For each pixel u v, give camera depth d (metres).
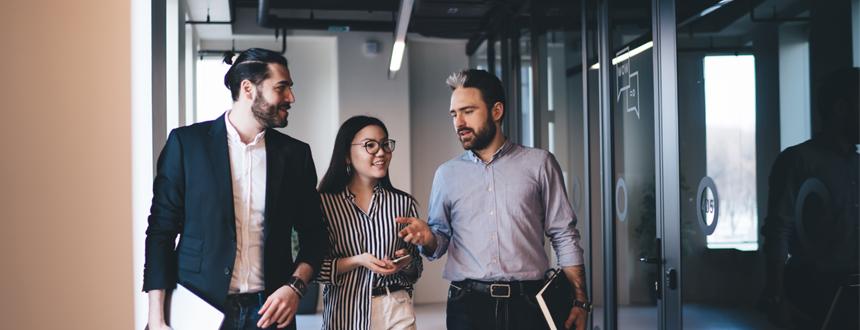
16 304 3.02
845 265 2.52
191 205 2.66
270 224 2.73
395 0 8.54
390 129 9.70
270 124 2.72
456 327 3.26
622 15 4.78
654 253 4.27
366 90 9.68
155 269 2.61
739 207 3.31
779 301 2.97
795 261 2.84
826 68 2.63
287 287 2.73
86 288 3.07
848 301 2.51
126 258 3.10
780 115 2.96
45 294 3.04
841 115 2.54
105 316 3.07
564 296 3.11
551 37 6.61
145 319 3.91
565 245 3.26
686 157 3.82
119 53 3.11
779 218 2.98
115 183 3.09
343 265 3.08
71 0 3.09
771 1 3.01
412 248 3.25
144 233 4.07
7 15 3.04
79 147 3.07
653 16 4.21
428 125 10.14
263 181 2.75
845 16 2.51
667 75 4.03
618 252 4.95
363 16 9.51
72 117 3.07
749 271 3.20
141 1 4.19
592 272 5.56
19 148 3.03
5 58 3.04
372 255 3.02
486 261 3.21
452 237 3.36
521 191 3.25
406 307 3.21
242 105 2.72
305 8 8.84
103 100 3.10
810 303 2.72
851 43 2.48
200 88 9.55
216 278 2.62
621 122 4.83
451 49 10.23
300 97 9.90
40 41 3.06
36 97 3.05
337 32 9.61
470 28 8.72
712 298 3.56
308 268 2.84
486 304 3.19
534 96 7.12
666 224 4.07
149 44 4.25
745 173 3.24
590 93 5.56
